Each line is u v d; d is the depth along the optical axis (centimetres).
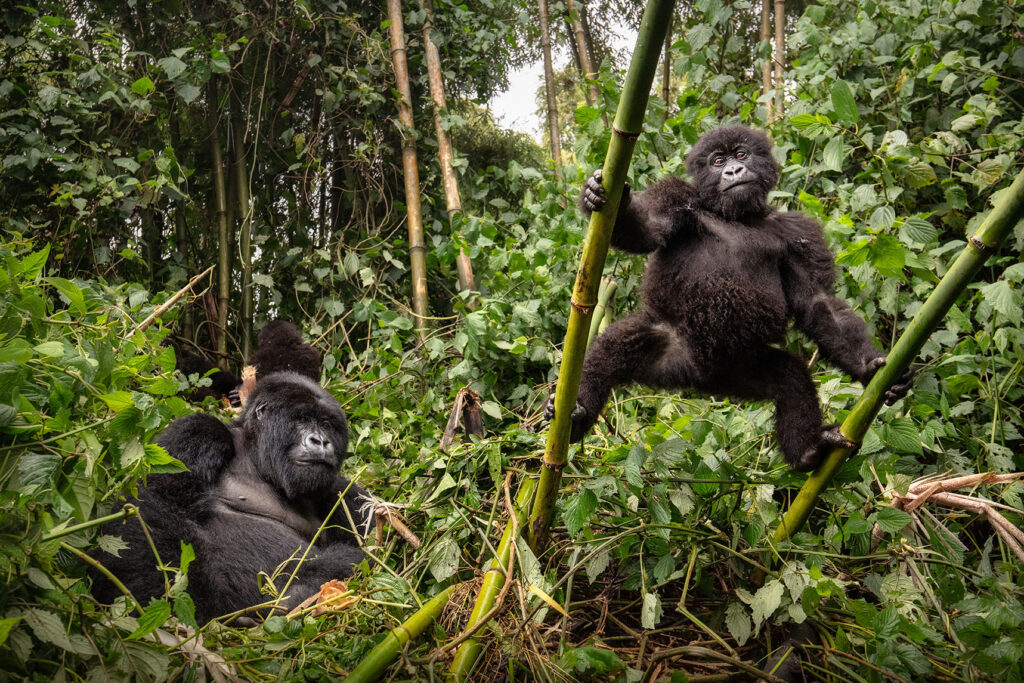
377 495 445
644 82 219
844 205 501
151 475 372
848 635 301
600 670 274
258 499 414
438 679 265
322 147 776
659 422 414
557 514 342
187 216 755
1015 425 449
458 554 329
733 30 742
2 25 652
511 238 599
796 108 596
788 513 321
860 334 340
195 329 719
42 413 300
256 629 303
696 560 326
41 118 634
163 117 715
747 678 287
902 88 577
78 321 357
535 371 566
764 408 425
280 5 755
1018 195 252
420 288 673
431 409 536
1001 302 405
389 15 725
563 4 756
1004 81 568
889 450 398
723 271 357
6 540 240
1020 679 271
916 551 326
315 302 727
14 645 229
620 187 241
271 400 424
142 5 726
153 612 240
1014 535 319
